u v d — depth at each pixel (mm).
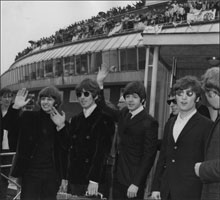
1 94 5195
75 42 37562
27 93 4625
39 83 38125
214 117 5082
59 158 4492
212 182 2977
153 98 9516
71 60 36281
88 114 4637
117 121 4973
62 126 4453
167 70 13359
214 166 2881
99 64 34781
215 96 3215
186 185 3576
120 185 4602
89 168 4492
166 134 4070
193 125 3680
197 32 8609
